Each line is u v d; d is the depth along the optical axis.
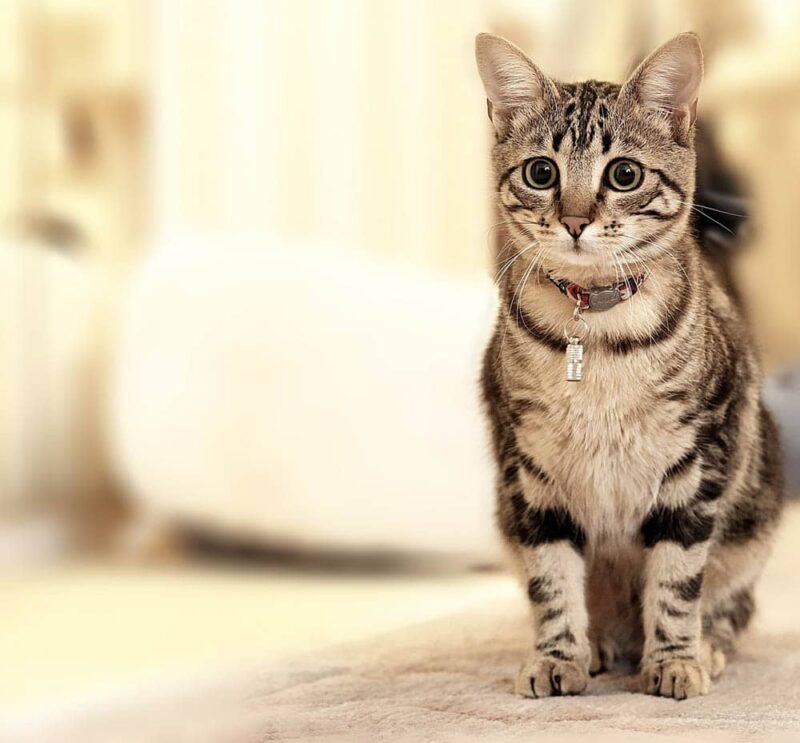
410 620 1.19
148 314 1.43
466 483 1.38
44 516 1.39
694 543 0.98
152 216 1.64
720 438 0.99
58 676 1.05
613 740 0.90
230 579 1.32
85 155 1.58
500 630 1.14
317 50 1.88
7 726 0.99
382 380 1.39
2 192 1.51
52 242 1.50
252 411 1.39
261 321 1.40
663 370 0.97
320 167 1.90
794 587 1.24
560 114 0.98
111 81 1.62
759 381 1.08
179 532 1.40
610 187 0.97
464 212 1.94
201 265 1.44
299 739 0.91
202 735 0.96
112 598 1.23
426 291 1.45
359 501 1.38
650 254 0.98
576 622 0.99
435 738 0.91
